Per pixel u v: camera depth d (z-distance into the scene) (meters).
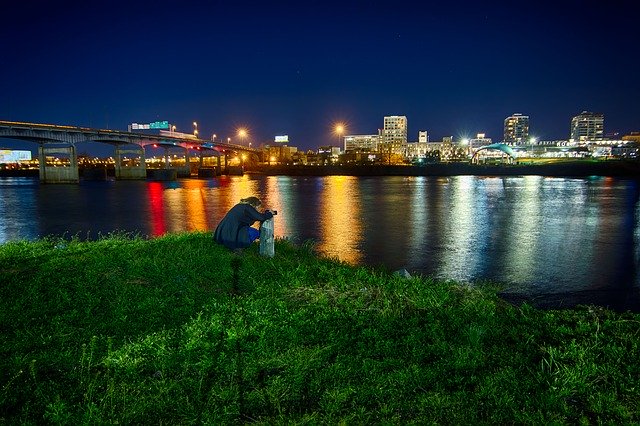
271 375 5.09
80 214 36.47
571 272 14.27
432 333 6.28
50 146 106.25
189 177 150.00
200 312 6.70
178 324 6.54
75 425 4.09
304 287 8.29
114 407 4.32
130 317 6.75
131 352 5.45
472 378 4.95
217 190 70.56
